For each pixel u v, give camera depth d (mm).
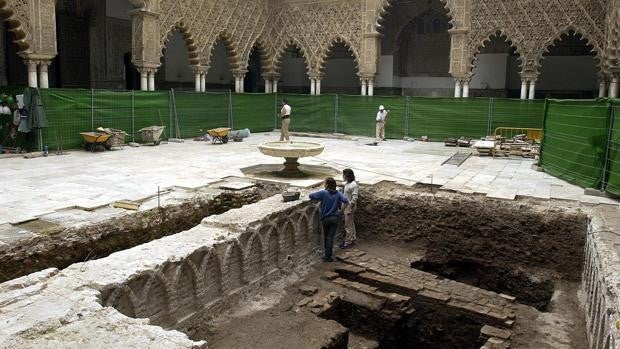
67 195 7496
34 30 11594
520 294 7109
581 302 6062
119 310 4188
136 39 14398
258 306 5660
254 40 18500
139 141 14227
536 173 10172
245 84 24453
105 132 12680
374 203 8188
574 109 8898
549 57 20000
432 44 22250
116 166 10266
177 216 7234
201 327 5070
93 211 6641
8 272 5168
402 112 16875
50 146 11812
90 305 3613
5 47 15695
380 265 6965
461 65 16250
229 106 17156
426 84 22578
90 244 6016
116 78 18719
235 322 5234
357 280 6660
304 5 18469
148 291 4430
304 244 7020
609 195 7871
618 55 12000
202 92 16109
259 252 6031
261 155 12328
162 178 9016
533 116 15125
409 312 5941
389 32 22047
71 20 16984
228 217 6008
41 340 3074
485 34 15891
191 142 15047
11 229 5719
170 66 19984
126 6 18859
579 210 7121
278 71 19500
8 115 11758
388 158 12320
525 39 15289
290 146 9930
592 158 8219
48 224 5977
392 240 8023
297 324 5199
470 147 14961
